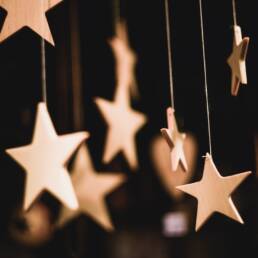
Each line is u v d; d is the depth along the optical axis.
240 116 1.44
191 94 1.54
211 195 0.79
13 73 1.66
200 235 1.83
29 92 1.72
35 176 0.73
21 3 0.73
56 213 1.73
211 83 1.43
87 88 1.79
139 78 1.71
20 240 1.70
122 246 1.88
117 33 1.35
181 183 1.55
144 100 1.74
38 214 1.70
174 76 1.57
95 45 1.72
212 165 0.80
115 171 1.88
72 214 1.36
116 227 1.91
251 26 1.26
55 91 1.71
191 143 1.50
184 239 1.87
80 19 1.63
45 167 0.73
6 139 1.74
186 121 1.54
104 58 1.74
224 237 1.76
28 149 0.74
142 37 1.62
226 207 0.78
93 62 1.76
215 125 1.49
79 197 1.33
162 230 1.89
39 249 1.76
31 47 1.60
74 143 0.74
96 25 1.67
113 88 1.77
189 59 1.50
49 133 0.74
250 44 1.27
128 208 1.90
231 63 0.82
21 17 0.73
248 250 1.67
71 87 1.76
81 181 1.33
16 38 1.51
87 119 1.83
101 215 1.32
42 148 0.74
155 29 1.57
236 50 0.80
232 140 1.48
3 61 1.61
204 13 1.32
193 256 1.82
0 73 1.64
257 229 1.60
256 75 1.33
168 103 1.63
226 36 1.32
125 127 1.29
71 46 1.57
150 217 1.91
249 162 1.47
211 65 1.40
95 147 1.86
